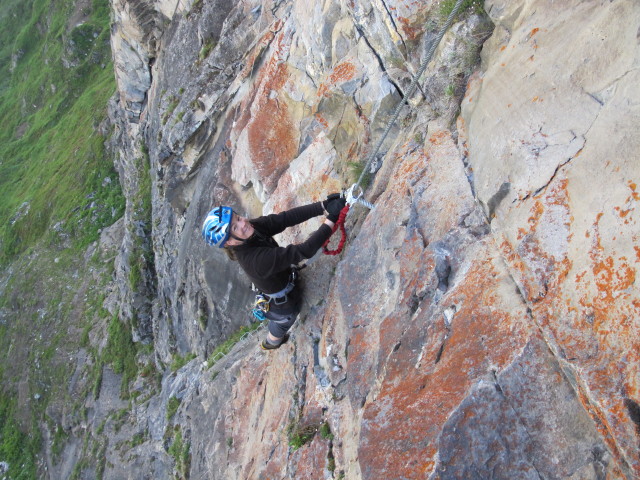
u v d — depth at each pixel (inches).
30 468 1025.5
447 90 167.2
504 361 114.3
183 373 584.1
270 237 182.9
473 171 143.3
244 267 174.6
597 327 96.7
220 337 462.3
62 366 1066.1
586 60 111.8
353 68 218.2
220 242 167.9
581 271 101.8
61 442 972.6
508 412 110.5
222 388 343.3
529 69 127.9
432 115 179.0
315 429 191.0
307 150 258.7
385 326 153.7
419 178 165.5
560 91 116.6
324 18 246.2
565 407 103.3
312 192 249.1
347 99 223.1
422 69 141.6
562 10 124.3
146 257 859.4
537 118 120.7
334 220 175.8
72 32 1966.0
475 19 155.5
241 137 340.8
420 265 146.4
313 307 216.4
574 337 100.5
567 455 100.7
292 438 197.2
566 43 118.6
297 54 286.0
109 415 829.8
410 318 145.3
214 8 520.7
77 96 1974.7
